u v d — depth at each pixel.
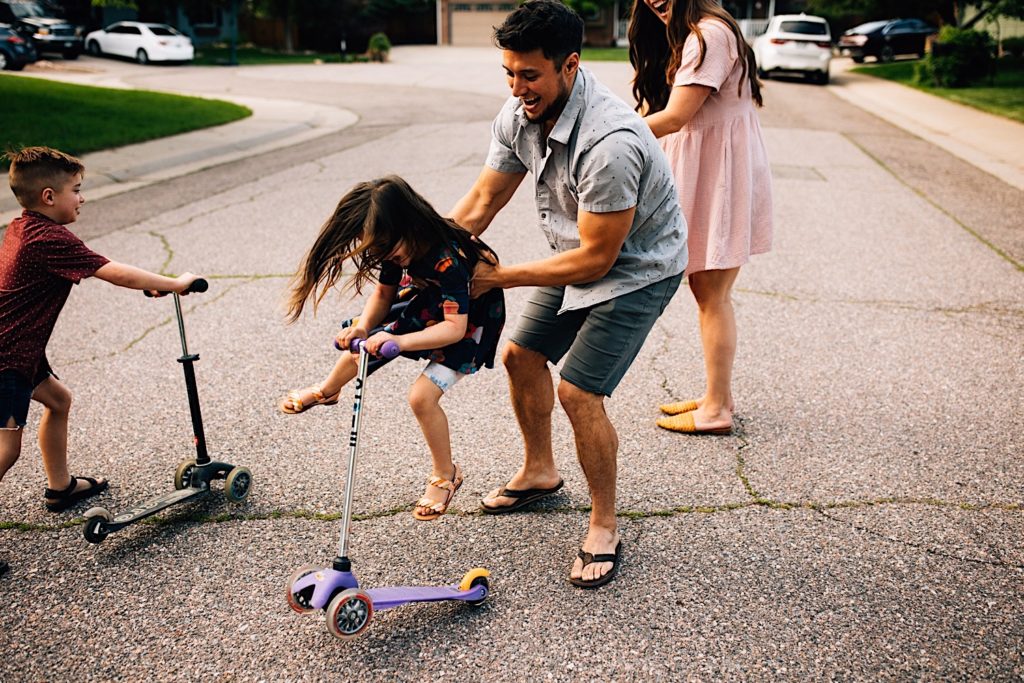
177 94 16.62
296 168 9.94
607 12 40.72
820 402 4.21
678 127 3.48
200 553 3.04
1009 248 6.85
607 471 2.90
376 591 2.57
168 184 9.16
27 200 2.92
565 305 2.87
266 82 21.89
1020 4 19.05
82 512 3.29
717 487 3.47
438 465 2.87
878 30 29.11
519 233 7.17
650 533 3.16
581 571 2.89
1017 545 3.07
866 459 3.67
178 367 4.57
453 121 13.87
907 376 4.48
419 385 2.82
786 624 2.69
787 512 3.29
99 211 7.94
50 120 12.09
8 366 2.91
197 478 3.25
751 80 3.60
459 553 3.05
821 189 8.93
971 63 19.72
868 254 6.65
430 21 41.91
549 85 2.50
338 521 3.23
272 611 2.75
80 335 4.99
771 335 5.04
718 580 2.90
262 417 4.03
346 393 4.30
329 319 5.27
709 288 3.77
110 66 26.44
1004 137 12.76
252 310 5.40
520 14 2.45
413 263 2.67
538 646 2.60
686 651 2.57
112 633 2.64
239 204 8.17
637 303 2.80
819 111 15.87
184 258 6.46
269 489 3.43
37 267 2.91
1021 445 3.77
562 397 2.86
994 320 5.27
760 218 3.78
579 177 2.61
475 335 2.86
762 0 40.31
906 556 3.02
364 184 2.61
